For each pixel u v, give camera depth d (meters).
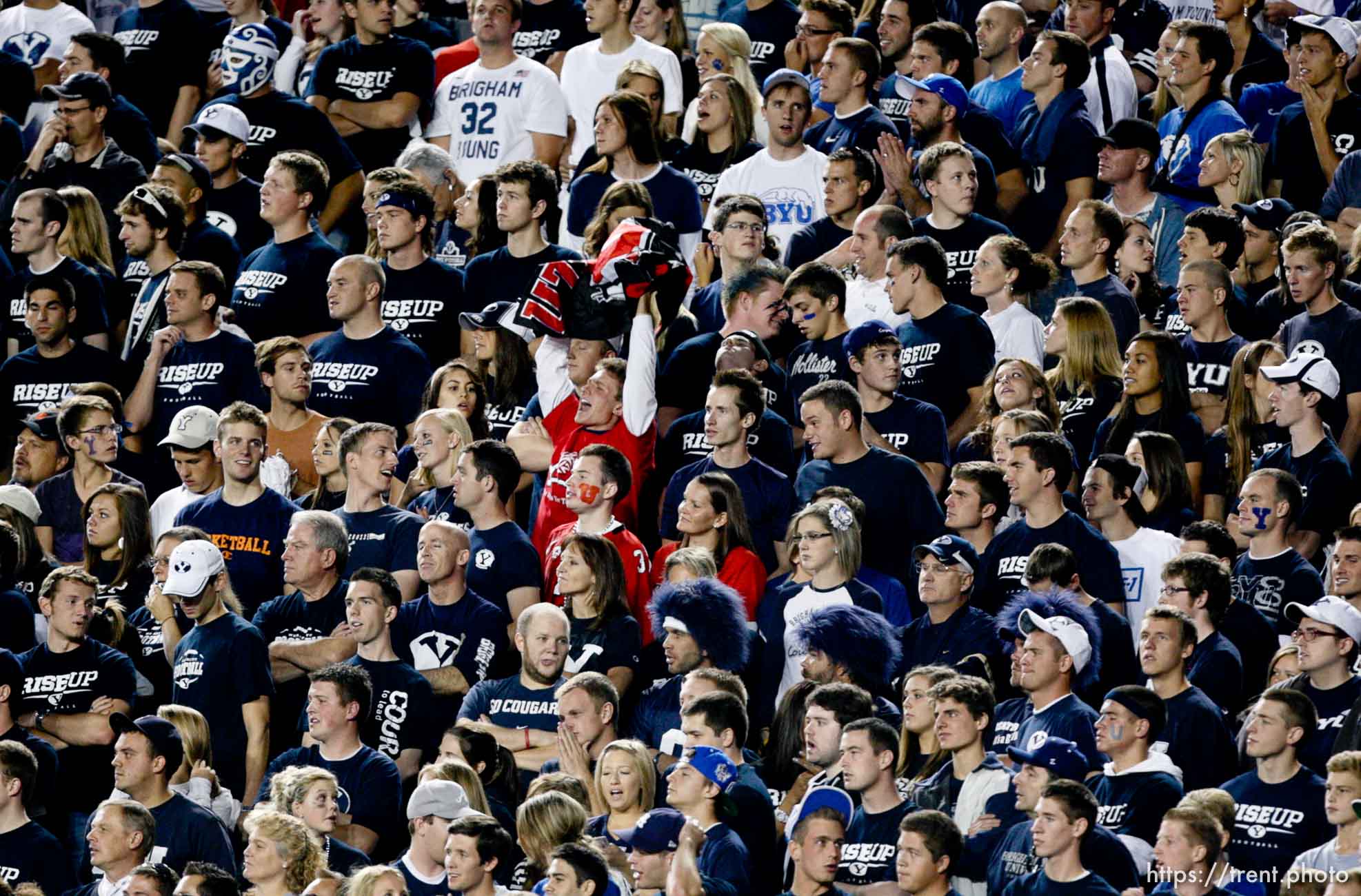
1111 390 45.38
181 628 42.69
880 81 56.91
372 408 47.19
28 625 43.38
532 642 39.25
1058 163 52.97
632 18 57.44
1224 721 36.72
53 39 60.28
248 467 44.00
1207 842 32.75
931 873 33.22
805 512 40.22
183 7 59.84
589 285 44.44
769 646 40.47
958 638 38.91
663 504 43.69
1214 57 53.34
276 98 54.94
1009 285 46.44
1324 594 40.62
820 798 34.62
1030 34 57.56
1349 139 51.91
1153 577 40.78
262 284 50.28
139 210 51.06
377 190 49.88
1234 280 48.94
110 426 46.41
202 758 39.25
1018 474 40.25
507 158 55.12
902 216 47.38
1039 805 32.97
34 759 39.09
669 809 34.41
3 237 54.69
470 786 36.44
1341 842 33.72
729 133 53.50
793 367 46.38
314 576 41.75
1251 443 44.06
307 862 35.19
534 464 44.91
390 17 55.81
